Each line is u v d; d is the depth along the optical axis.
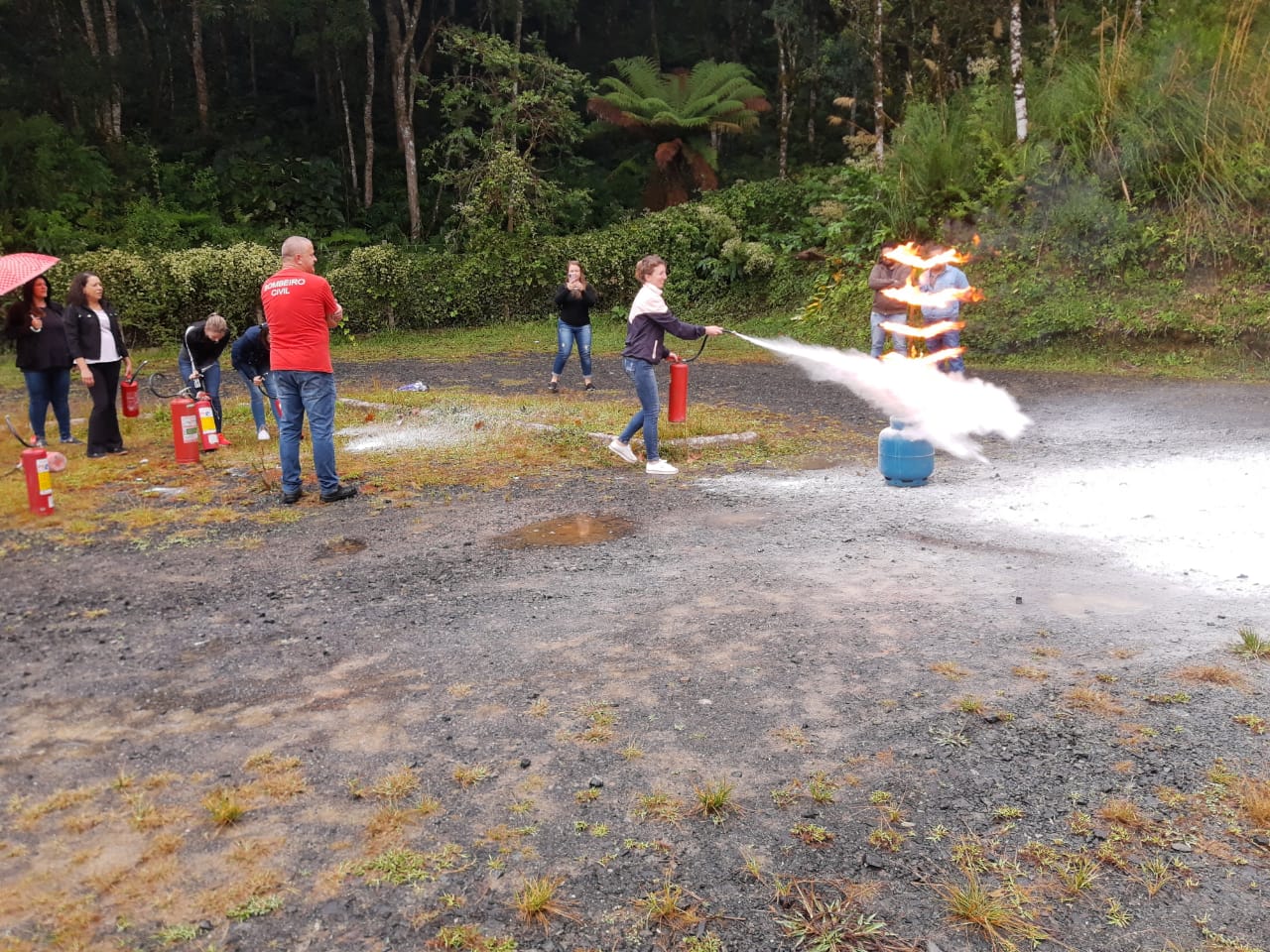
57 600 5.07
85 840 2.87
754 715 3.62
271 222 26.80
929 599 4.85
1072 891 2.61
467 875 2.70
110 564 5.69
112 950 2.40
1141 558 5.46
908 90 20.73
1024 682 3.86
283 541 6.14
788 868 2.72
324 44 27.83
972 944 2.42
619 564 5.54
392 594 5.10
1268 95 15.24
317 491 7.48
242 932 2.47
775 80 33.50
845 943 2.42
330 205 27.27
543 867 2.73
